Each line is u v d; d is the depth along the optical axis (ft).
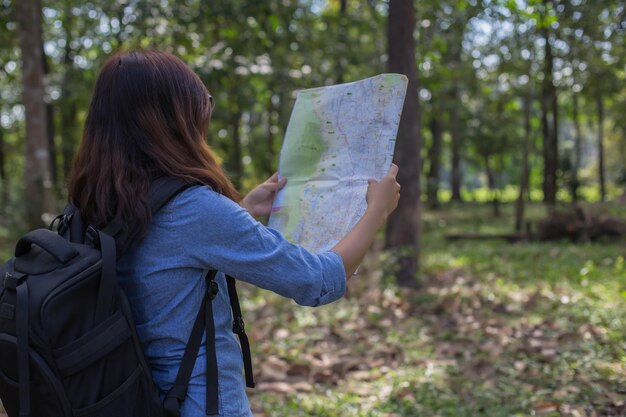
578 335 17.31
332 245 5.79
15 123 74.38
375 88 5.95
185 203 4.95
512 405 13.11
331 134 6.14
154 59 5.31
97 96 5.29
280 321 20.93
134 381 4.75
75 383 4.59
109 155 5.10
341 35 42.32
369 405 13.85
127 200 4.92
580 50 43.68
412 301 23.20
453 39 43.34
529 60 45.96
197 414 4.97
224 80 37.88
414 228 26.43
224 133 49.83
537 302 21.98
